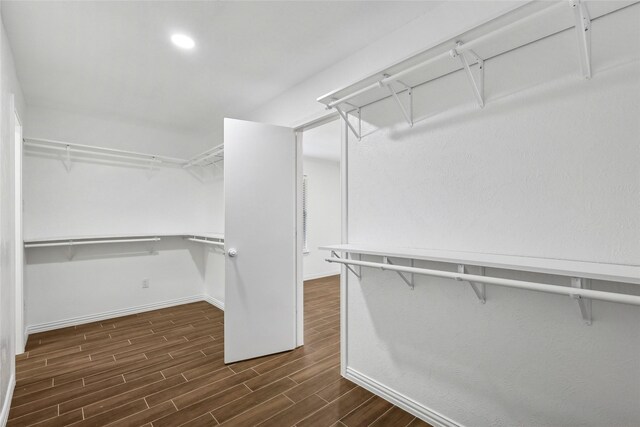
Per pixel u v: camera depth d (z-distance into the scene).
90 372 2.26
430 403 1.70
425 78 1.66
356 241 2.08
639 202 1.09
